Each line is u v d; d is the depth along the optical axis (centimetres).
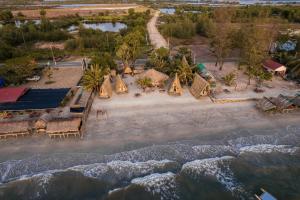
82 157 3772
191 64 6550
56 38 10456
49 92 5316
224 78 5894
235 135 4200
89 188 3309
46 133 4297
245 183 3369
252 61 6138
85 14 16412
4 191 3284
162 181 3384
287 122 4534
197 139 4116
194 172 3512
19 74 6119
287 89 5619
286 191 3259
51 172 3538
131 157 3756
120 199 3164
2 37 9575
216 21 7300
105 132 4297
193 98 5297
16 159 3766
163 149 3903
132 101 5216
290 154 3816
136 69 6688
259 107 4869
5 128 4122
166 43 9356
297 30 10194
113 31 11500
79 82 6047
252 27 7444
